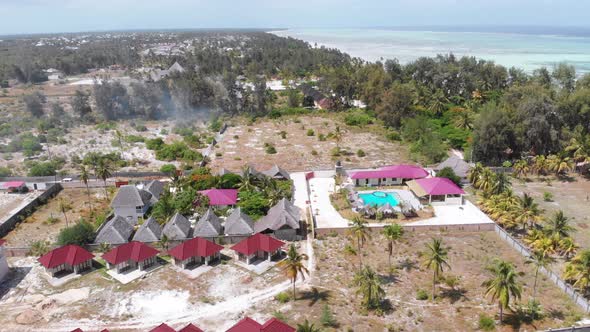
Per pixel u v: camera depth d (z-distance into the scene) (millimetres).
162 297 58469
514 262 65812
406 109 149625
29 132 142500
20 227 80000
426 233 76000
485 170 91938
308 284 60812
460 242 72500
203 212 81188
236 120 164125
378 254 68938
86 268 65688
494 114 110688
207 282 61812
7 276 63969
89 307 56500
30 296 59094
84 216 84625
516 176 102812
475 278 61656
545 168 103688
